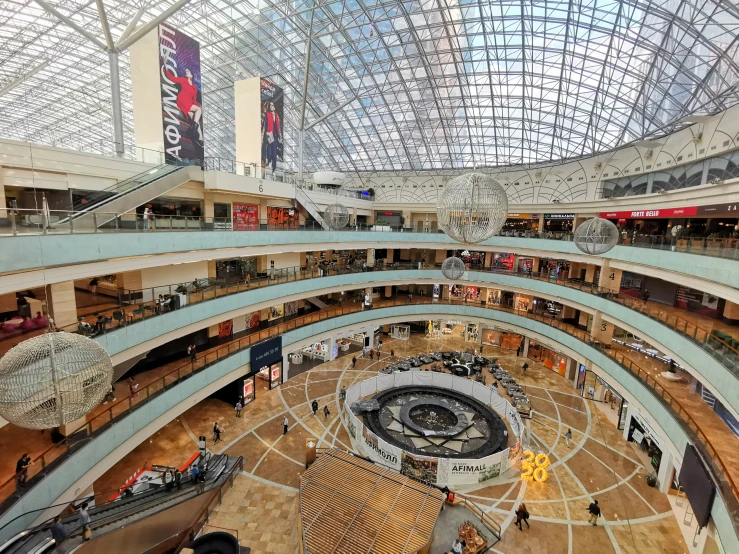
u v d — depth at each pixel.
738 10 16.12
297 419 23.55
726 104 19.73
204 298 20.70
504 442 22.00
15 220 10.88
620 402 24.36
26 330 13.49
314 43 35.91
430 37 31.69
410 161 49.50
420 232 38.34
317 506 14.27
